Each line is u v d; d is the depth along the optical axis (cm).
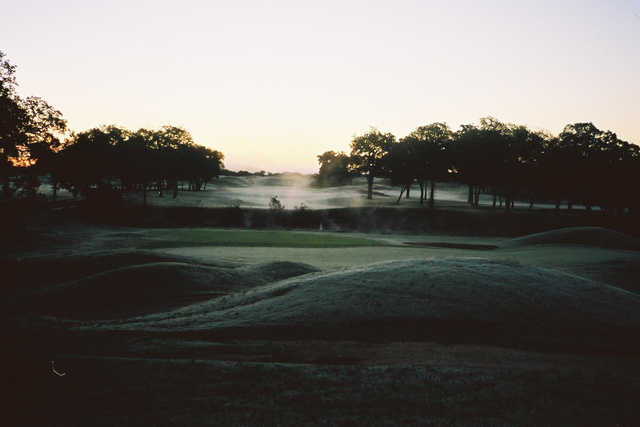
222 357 1231
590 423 869
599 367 1188
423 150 9538
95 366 1117
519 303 1588
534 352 1291
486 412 909
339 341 1356
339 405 931
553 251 4519
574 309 1573
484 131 9388
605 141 8925
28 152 5784
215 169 13875
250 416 871
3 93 4966
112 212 7956
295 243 5325
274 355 1250
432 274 1817
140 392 977
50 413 874
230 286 2350
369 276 1848
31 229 5250
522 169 8988
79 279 2425
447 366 1171
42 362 1138
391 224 8081
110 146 9250
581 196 8762
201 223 8062
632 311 1609
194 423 845
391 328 1432
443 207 9488
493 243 6078
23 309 1966
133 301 2069
